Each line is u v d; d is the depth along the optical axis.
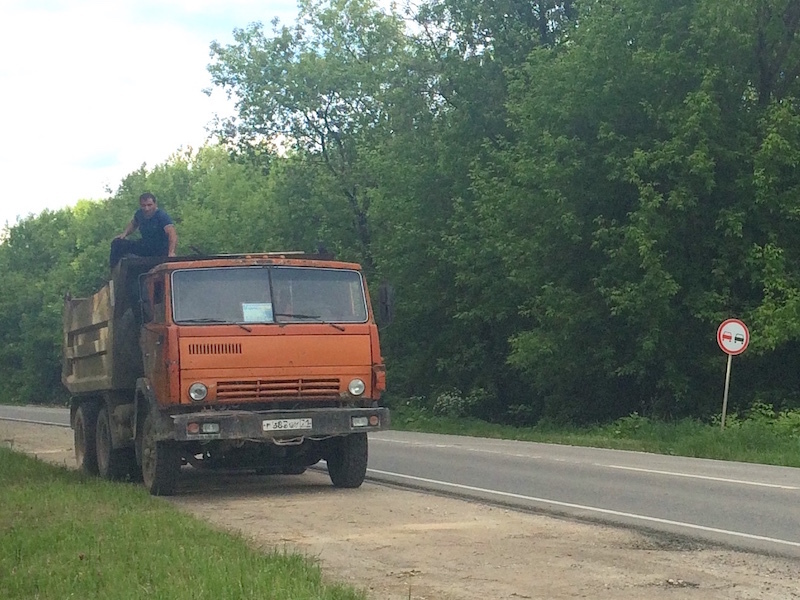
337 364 13.05
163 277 12.85
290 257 13.69
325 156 47.09
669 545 9.58
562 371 29.39
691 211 26.25
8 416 43.41
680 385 27.11
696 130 25.45
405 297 37.19
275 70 47.00
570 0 37.25
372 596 7.50
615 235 27.08
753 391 27.80
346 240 45.44
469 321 35.25
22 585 7.52
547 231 28.59
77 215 99.69
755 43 27.00
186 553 8.41
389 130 43.16
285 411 12.66
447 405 35.66
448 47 37.97
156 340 12.86
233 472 16.69
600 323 28.42
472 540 9.86
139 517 10.51
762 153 25.28
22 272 85.38
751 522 10.89
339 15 47.56
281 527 10.73
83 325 16.38
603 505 12.27
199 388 12.54
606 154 27.75
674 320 26.77
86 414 16.59
